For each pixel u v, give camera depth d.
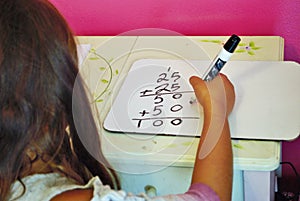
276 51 1.09
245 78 1.00
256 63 1.05
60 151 0.65
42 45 0.60
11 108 0.58
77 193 0.62
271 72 1.02
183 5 1.16
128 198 0.63
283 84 0.98
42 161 0.64
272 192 0.95
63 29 0.64
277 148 0.86
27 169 0.63
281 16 1.13
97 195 0.62
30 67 0.58
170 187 0.90
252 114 0.92
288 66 1.03
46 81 0.60
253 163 0.84
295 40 1.16
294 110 0.92
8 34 0.58
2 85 0.58
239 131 0.89
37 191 0.62
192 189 0.73
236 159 0.85
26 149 0.61
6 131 0.59
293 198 1.18
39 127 0.60
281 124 0.89
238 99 0.95
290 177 1.29
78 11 1.21
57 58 0.61
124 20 1.21
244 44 1.12
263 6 1.13
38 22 0.61
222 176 0.77
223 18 1.16
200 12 1.16
